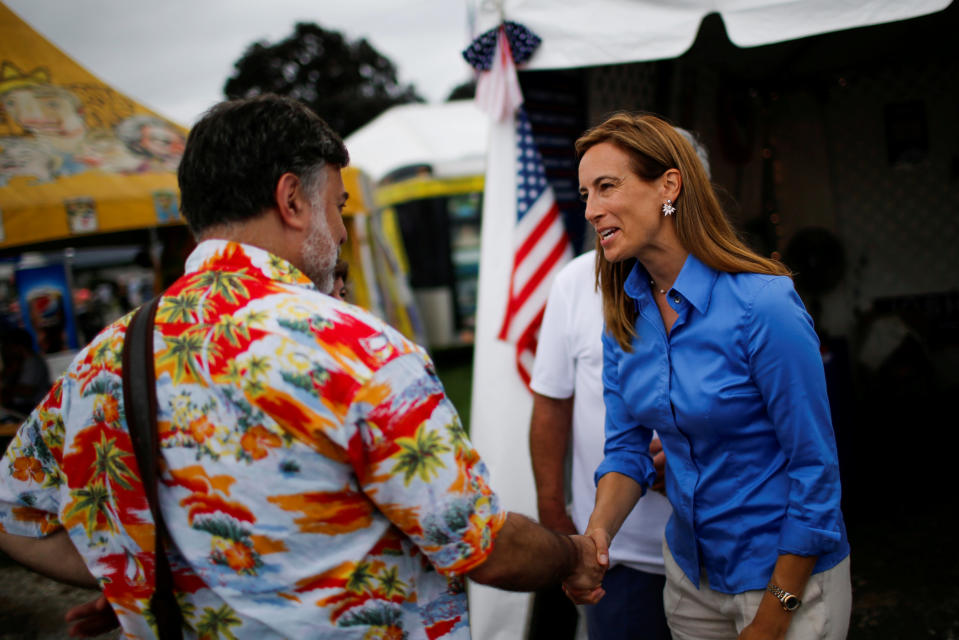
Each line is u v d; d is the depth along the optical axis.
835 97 4.82
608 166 1.40
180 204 1.11
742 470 1.40
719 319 1.35
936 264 4.79
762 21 2.12
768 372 1.30
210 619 1.06
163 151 5.19
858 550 3.34
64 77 4.95
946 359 4.78
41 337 6.24
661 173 1.39
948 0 1.89
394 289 9.27
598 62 2.35
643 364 1.49
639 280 1.50
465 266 11.20
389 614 1.06
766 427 1.37
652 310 1.47
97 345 1.10
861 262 4.93
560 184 2.79
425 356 1.06
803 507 1.31
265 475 0.99
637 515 1.86
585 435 1.97
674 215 1.39
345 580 1.02
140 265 6.59
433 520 1.00
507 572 1.09
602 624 1.95
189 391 1.01
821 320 5.00
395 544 1.07
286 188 1.06
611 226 1.41
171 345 1.03
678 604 1.60
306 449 0.98
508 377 2.54
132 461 1.04
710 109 4.20
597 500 1.59
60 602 3.54
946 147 4.67
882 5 1.97
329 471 0.99
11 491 1.15
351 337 1.00
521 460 2.53
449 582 1.13
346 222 7.29
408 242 11.10
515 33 2.42
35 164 4.52
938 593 2.89
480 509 1.04
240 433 0.99
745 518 1.41
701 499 1.46
